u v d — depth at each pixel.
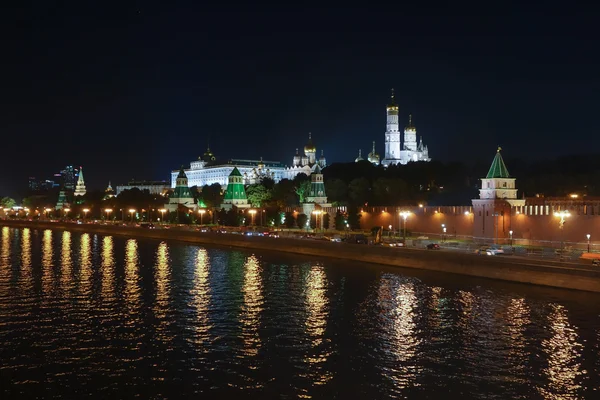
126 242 166.62
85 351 53.97
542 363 50.34
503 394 44.28
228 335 59.00
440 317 65.00
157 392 44.72
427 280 86.69
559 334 57.84
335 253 116.19
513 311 66.25
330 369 49.28
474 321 63.00
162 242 166.25
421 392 44.62
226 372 48.62
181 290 82.75
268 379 47.09
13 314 67.94
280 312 68.62
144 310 70.00
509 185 136.00
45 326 62.44
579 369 48.97
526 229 125.19
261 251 135.00
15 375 48.09
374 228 148.00
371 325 62.34
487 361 50.94
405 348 54.53
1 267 108.06
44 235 199.62
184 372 48.66
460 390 44.94
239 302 74.25
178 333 59.75
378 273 95.25
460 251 103.00
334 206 199.50
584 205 115.94
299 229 186.25
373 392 44.59
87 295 79.25
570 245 113.00
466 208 142.25
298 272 98.56
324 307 70.88
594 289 72.38
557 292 74.62
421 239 136.62
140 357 52.25
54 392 44.81
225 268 105.19
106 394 44.41
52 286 86.31
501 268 83.25
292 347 55.00
